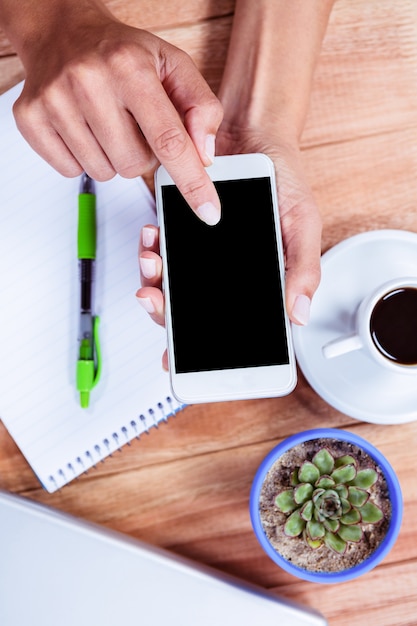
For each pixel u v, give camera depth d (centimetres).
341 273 66
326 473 60
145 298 56
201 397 56
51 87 51
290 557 62
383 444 68
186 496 68
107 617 58
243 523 68
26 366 66
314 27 67
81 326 65
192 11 70
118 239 67
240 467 68
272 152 65
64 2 55
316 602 67
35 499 68
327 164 69
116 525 68
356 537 59
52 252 68
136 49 49
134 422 66
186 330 56
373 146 69
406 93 69
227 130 68
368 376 64
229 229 57
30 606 58
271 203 57
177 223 57
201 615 58
